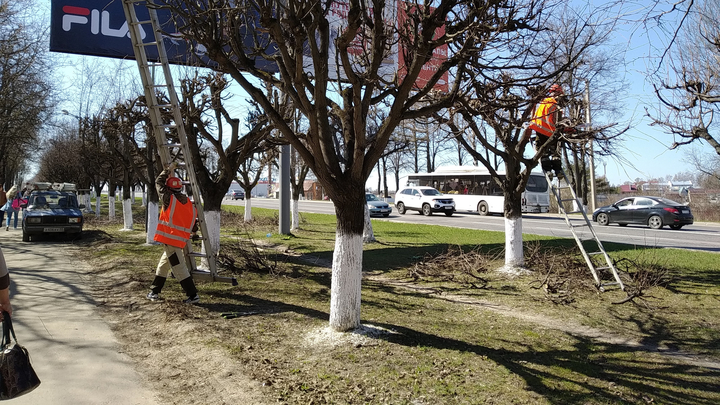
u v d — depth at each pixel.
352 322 5.52
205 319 6.14
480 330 5.86
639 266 9.03
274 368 4.56
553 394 4.00
